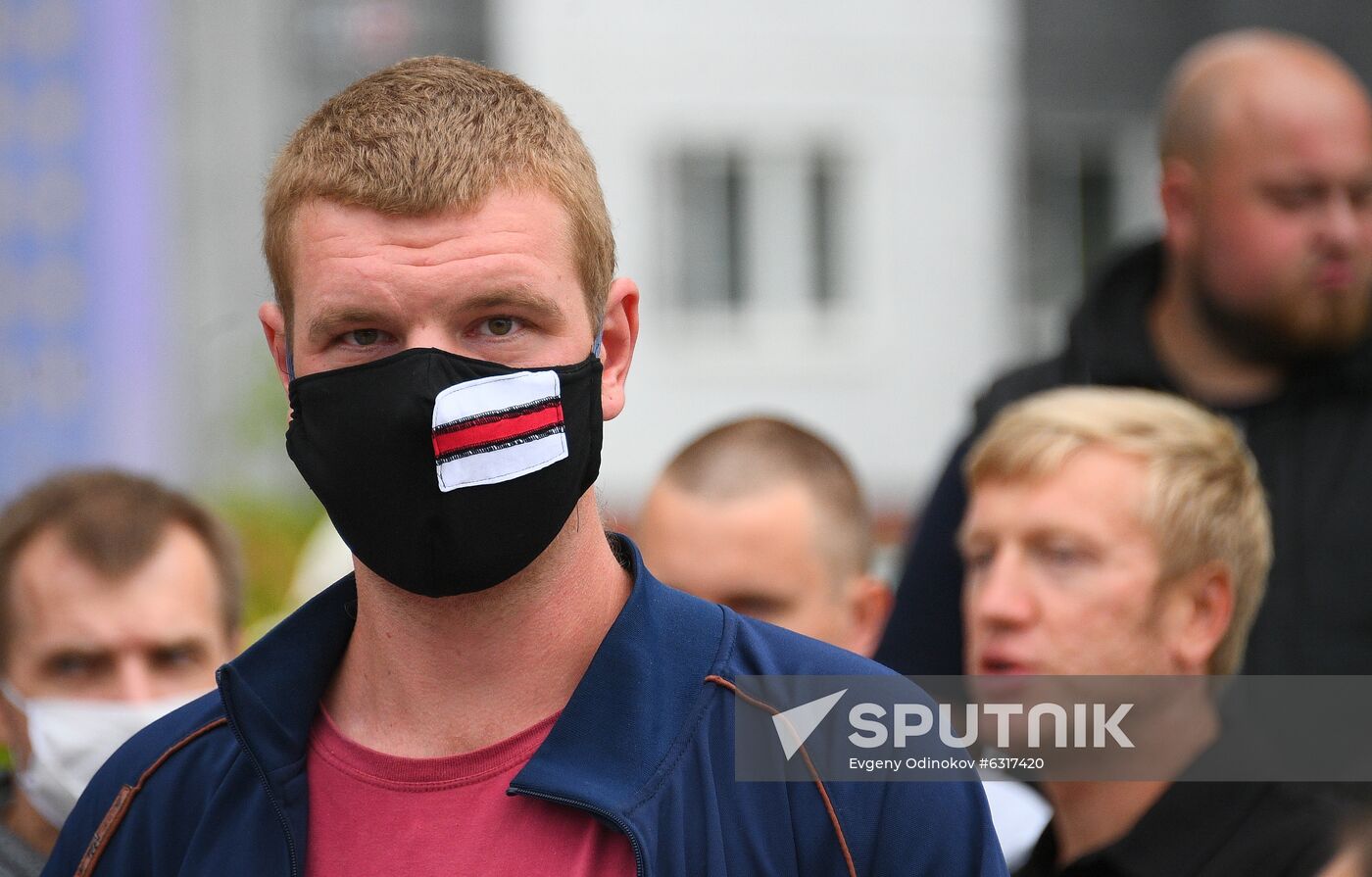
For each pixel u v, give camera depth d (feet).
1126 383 26.40
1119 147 90.17
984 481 20.72
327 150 12.71
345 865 12.70
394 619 13.03
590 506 13.33
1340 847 18.58
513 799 12.51
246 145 77.25
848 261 88.84
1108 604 19.60
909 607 24.98
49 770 22.65
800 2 87.51
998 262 89.25
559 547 13.00
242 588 25.34
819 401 88.58
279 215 13.01
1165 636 19.77
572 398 12.70
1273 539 24.63
